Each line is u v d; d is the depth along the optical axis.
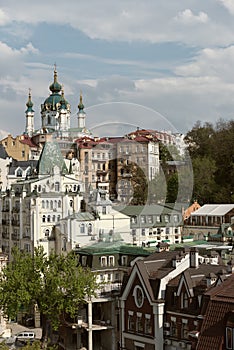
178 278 65.56
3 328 87.56
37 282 73.81
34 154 179.88
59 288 75.19
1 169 151.75
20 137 191.00
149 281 67.06
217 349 45.38
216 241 106.44
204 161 164.88
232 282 49.78
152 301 65.31
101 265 83.81
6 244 111.06
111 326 80.31
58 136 104.56
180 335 62.56
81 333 82.38
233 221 119.81
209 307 47.81
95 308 83.38
